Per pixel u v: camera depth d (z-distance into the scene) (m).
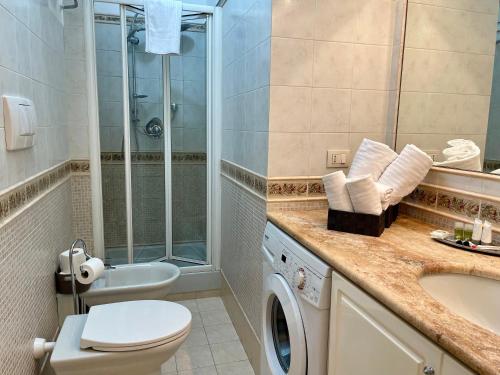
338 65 1.74
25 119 1.31
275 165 1.73
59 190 1.99
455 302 1.09
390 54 1.80
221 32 2.60
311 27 1.68
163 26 2.42
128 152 2.65
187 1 2.82
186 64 2.78
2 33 1.14
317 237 1.35
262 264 1.82
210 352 2.14
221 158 2.72
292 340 1.34
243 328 2.19
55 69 1.94
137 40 2.65
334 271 1.15
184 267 2.80
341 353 1.12
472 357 0.65
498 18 1.31
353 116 1.80
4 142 1.14
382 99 1.82
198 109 2.82
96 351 1.41
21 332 1.27
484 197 1.31
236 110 2.27
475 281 1.09
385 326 0.91
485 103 1.35
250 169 2.01
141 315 1.59
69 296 1.89
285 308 1.39
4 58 1.16
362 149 1.59
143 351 1.43
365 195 1.35
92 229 2.51
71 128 2.40
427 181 1.60
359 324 1.02
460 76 1.46
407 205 1.70
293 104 1.71
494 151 1.31
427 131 1.61
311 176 1.79
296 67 1.69
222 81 2.62
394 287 0.92
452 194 1.46
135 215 2.84
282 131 1.71
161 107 2.82
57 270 1.91
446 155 1.52
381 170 1.55
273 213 1.74
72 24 2.32
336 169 1.82
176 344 1.51
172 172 2.91
